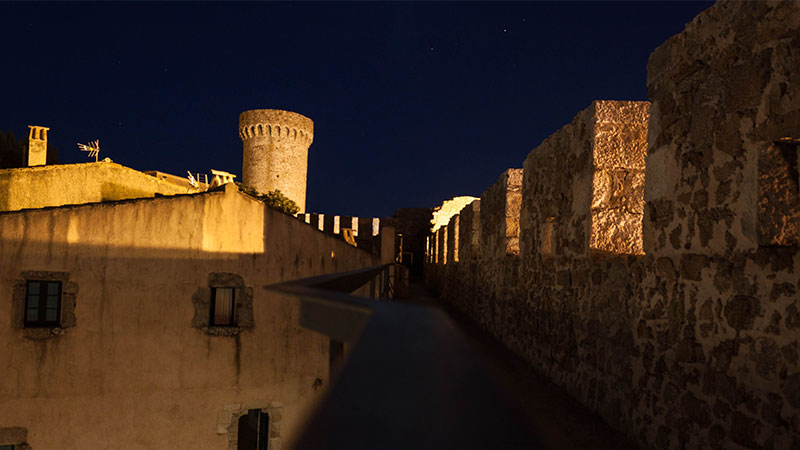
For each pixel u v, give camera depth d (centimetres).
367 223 3781
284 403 852
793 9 253
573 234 521
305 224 902
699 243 309
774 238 254
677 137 342
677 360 324
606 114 479
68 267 782
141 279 809
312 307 97
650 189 375
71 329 778
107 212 800
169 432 808
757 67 270
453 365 64
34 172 1644
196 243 835
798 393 229
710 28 311
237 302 850
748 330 263
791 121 248
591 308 462
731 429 270
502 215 859
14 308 759
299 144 4734
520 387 521
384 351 66
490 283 958
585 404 459
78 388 777
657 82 373
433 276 2159
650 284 363
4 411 755
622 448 352
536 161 672
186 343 823
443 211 2920
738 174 277
